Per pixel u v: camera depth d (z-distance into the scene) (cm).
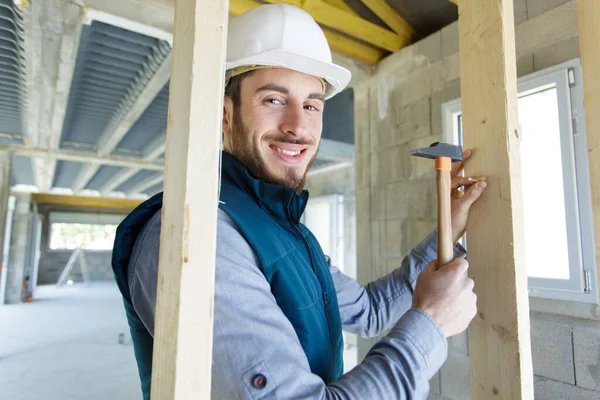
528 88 172
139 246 64
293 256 72
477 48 71
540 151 171
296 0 211
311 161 90
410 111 236
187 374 40
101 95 336
